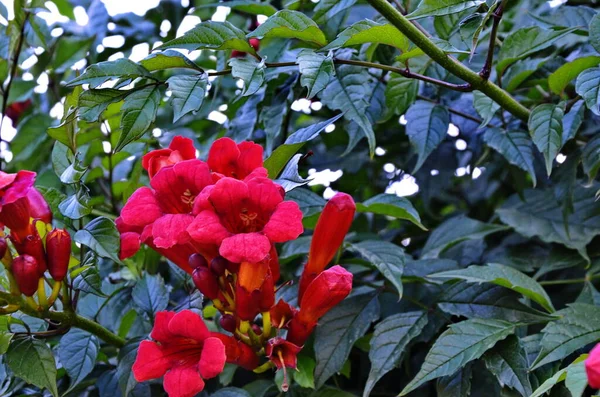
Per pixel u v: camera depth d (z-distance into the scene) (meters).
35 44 4.02
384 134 3.97
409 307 2.88
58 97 4.33
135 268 3.17
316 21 2.87
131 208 2.18
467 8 2.41
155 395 2.88
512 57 2.82
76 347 2.58
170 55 2.41
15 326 2.59
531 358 2.42
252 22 4.23
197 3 4.42
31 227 2.29
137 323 3.20
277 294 3.01
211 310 3.02
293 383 2.84
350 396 2.72
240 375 3.11
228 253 1.99
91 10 4.31
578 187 3.38
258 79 2.35
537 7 3.92
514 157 3.02
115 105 3.11
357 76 2.79
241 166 2.32
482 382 2.60
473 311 2.60
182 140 2.41
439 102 3.34
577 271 3.29
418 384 2.28
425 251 3.35
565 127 2.89
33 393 2.86
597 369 1.58
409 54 2.59
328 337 2.69
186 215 2.13
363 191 4.22
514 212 3.36
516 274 2.57
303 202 2.92
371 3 2.49
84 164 3.65
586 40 3.42
